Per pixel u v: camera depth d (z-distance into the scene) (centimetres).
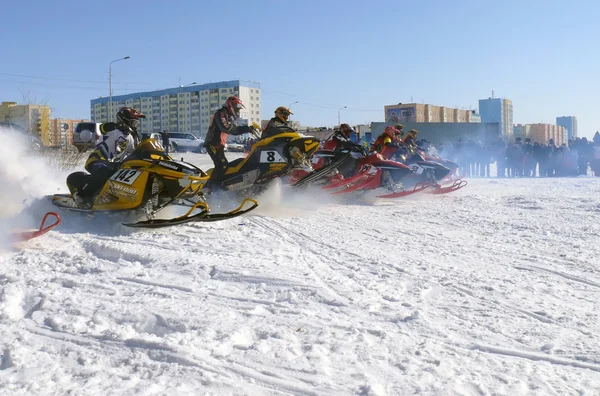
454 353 291
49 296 378
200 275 440
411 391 249
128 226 630
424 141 1914
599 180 1670
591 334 320
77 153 1424
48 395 243
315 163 1004
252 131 825
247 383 255
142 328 332
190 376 260
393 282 429
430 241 621
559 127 11775
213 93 12044
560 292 409
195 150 3728
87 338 307
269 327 323
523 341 310
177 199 655
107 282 423
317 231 677
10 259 500
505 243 611
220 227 682
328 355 286
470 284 425
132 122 708
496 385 255
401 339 309
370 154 1042
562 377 266
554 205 977
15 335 313
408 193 1080
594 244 604
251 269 451
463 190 1341
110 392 245
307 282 414
